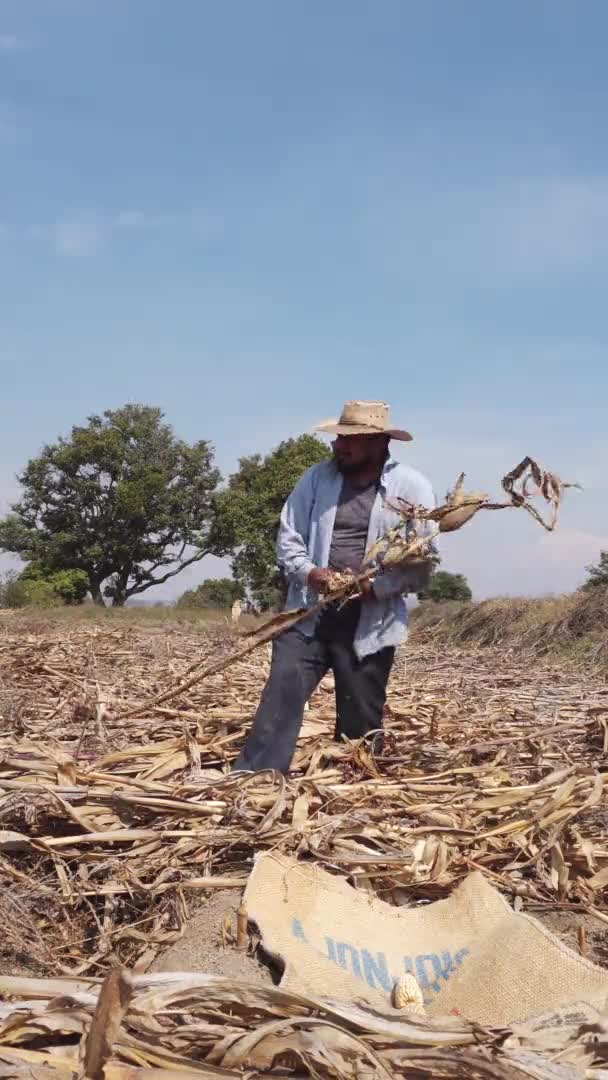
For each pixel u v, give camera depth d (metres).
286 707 5.14
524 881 3.89
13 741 5.78
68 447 64.88
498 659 13.88
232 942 3.29
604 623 14.45
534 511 4.32
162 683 8.55
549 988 2.99
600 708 7.16
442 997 3.10
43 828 4.20
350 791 4.63
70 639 13.87
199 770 4.84
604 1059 2.39
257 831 3.95
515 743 6.15
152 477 62.97
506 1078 2.20
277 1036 2.31
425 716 7.11
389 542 4.84
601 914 3.61
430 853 3.89
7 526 64.19
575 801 4.47
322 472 5.36
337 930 3.35
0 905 3.43
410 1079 2.26
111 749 5.74
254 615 26.86
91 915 3.69
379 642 5.16
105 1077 2.13
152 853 3.94
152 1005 2.38
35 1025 2.30
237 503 50.47
